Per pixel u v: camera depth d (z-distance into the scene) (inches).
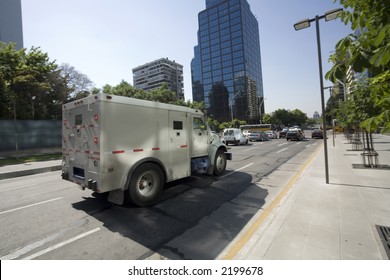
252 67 3479.3
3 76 697.6
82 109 202.8
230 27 3257.9
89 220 182.4
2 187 308.2
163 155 230.5
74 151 216.7
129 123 199.8
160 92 1261.1
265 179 311.1
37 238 153.5
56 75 970.1
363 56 76.1
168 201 225.5
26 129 644.1
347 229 141.6
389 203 186.2
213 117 3496.6
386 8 75.0
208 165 307.9
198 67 3777.1
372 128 80.6
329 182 260.1
